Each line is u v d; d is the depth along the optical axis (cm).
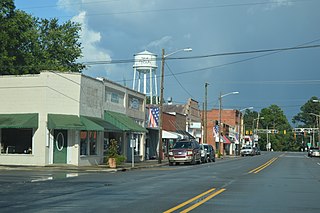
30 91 3316
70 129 3241
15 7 4575
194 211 1180
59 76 3322
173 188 1773
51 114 3275
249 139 12500
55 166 3191
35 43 5119
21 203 1314
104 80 3778
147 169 3316
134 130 3866
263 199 1459
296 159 6103
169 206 1265
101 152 3697
